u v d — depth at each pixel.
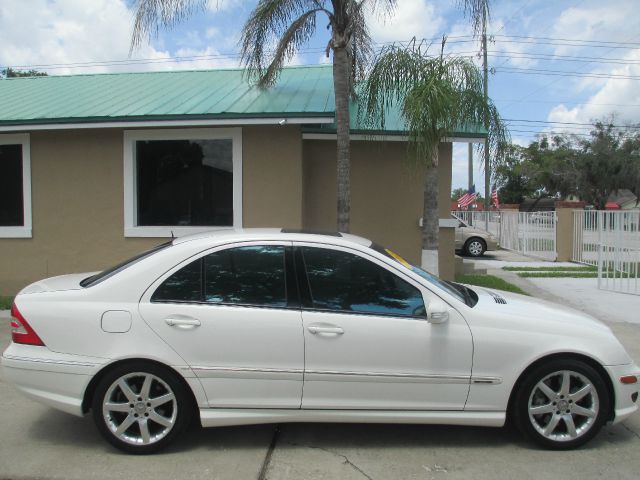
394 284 3.93
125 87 10.59
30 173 9.30
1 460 3.77
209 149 9.08
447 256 9.95
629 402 3.95
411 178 9.64
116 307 3.80
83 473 3.58
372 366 3.78
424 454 3.87
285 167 8.75
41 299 3.89
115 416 3.85
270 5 7.94
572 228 16.09
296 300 3.86
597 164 41.53
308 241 4.00
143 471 3.61
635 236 10.20
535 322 3.91
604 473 3.61
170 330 3.76
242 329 3.76
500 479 3.53
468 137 9.15
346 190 8.21
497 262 16.14
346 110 8.16
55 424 4.39
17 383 3.84
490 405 3.84
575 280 11.98
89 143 9.17
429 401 3.82
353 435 4.18
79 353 3.77
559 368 3.85
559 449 3.91
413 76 7.80
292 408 3.80
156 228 9.09
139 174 9.23
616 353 3.92
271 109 8.44
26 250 9.41
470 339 3.80
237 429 4.27
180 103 9.10
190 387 3.78
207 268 3.92
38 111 9.16
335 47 8.09
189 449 3.92
